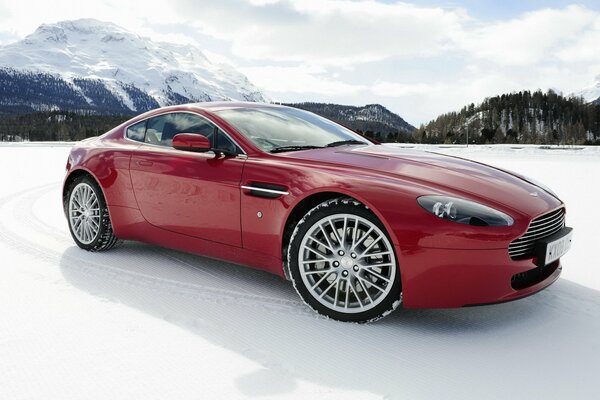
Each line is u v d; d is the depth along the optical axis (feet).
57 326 7.66
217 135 9.90
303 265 8.32
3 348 6.91
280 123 10.68
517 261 7.45
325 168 8.48
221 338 7.37
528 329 7.90
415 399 5.81
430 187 7.82
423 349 7.15
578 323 8.16
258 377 6.26
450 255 7.25
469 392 5.99
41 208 18.39
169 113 11.15
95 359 6.64
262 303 8.80
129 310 8.36
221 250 9.58
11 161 46.98
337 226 8.16
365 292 7.89
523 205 7.91
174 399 5.72
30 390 5.89
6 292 9.10
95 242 11.80
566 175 33.94
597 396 5.96
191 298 8.98
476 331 7.81
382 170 8.36
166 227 10.42
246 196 8.95
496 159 56.70
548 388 6.13
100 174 11.48
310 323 7.99
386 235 7.63
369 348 7.15
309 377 6.28
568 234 8.63
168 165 10.27
